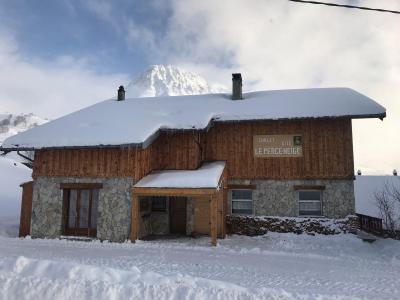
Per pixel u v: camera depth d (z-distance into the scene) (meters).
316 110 17.08
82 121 18.95
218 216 16.59
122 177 15.91
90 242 15.42
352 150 17.06
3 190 34.16
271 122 18.08
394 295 7.88
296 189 17.23
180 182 15.12
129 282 7.05
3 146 17.08
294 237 16.20
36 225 16.78
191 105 20.25
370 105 16.86
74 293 6.65
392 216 22.06
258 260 11.71
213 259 11.72
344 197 16.81
